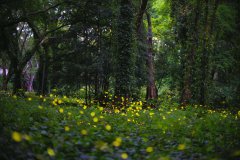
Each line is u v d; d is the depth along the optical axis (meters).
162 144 7.07
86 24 21.69
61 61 22.55
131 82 19.81
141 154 5.92
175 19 24.16
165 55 32.25
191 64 22.14
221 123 10.46
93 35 21.50
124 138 6.92
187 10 22.83
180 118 11.84
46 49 25.42
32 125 7.57
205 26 22.45
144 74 25.27
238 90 24.97
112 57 20.67
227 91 25.02
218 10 26.47
